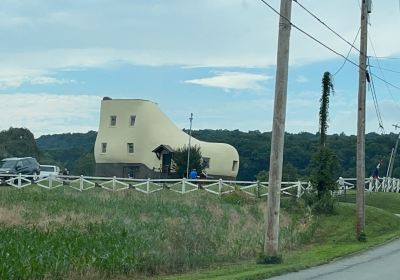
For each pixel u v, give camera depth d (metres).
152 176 68.62
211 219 24.67
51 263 14.43
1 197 29.25
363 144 24.72
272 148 17.36
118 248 16.48
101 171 73.94
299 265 16.12
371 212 30.95
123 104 72.69
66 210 25.34
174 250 18.25
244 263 18.34
